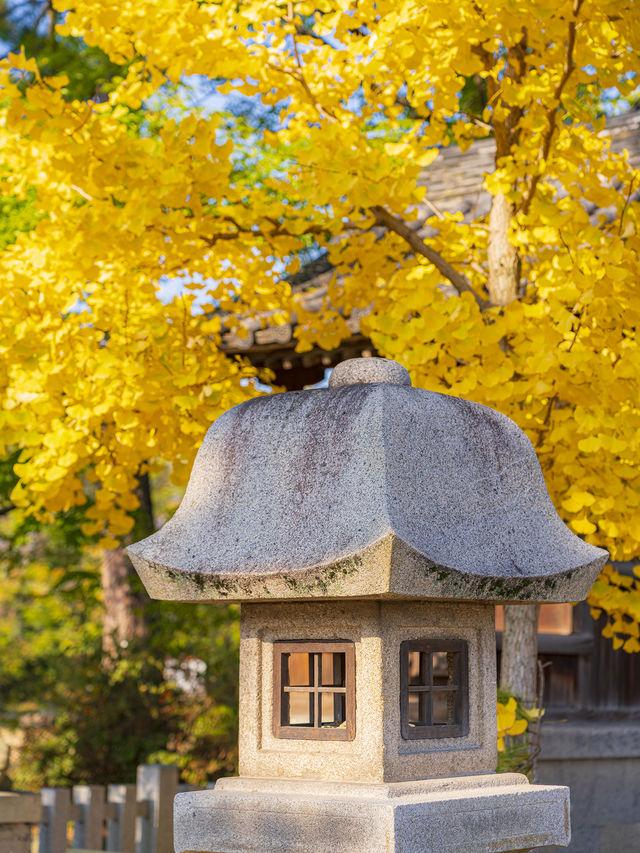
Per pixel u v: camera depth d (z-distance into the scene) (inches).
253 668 118.6
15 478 366.3
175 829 114.8
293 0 178.9
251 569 105.1
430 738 114.1
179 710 354.6
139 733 342.6
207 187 180.1
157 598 114.4
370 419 109.7
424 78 165.9
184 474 206.1
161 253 203.2
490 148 324.2
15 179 201.9
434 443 112.5
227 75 166.9
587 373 154.8
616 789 260.4
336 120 182.5
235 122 371.2
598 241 152.9
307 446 113.5
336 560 98.6
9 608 748.0
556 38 169.0
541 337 153.8
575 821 253.4
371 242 212.8
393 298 205.2
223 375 207.2
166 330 182.1
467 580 103.3
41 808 211.8
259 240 207.5
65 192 199.3
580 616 267.0
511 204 195.3
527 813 115.3
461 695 119.6
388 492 104.0
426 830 102.7
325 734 112.0
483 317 184.2
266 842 107.9
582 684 263.9
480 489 114.4
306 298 246.1
